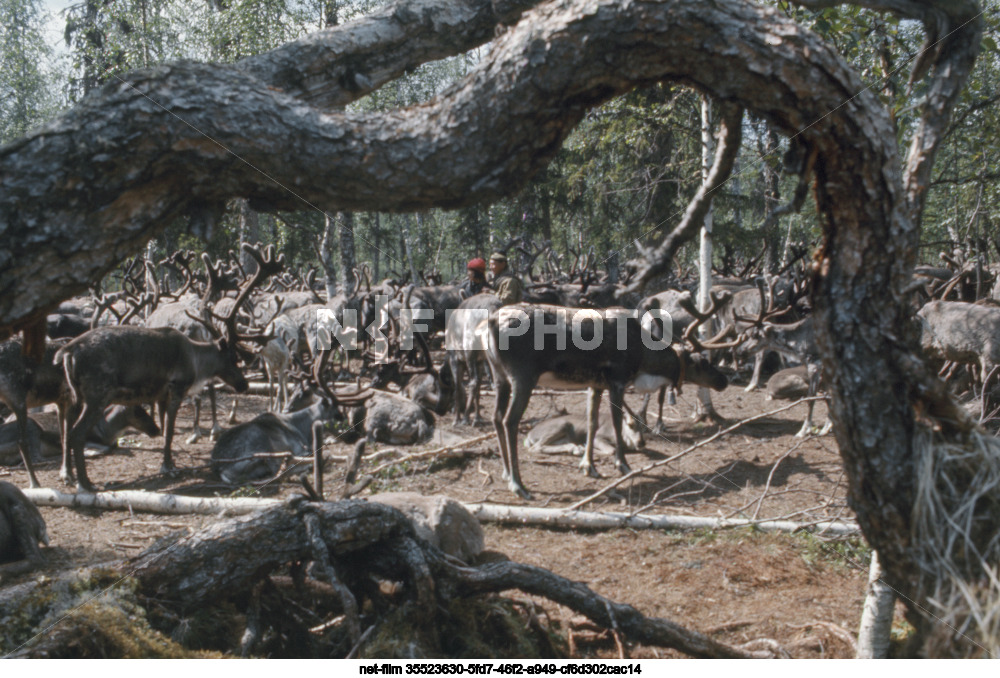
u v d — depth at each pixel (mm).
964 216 18016
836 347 2150
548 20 1886
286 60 2367
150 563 3225
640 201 16109
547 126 1962
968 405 7562
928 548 2121
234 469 6879
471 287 11055
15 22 21734
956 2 2053
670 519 5574
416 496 4488
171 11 18484
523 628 3533
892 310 2113
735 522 5449
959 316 7930
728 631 3893
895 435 2129
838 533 5207
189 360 7309
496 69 1905
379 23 2484
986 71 5973
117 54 17656
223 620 3404
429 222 30781
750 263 17031
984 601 2049
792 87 1872
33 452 7469
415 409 8227
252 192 1970
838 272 2129
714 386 8438
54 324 13391
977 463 2148
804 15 5293
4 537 4609
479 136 1921
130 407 7211
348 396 8273
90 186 1809
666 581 4617
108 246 1869
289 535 3311
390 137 1900
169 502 5918
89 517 5883
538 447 8055
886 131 1944
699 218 2074
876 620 3033
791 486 6566
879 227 2039
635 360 7180
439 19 2518
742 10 1863
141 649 2963
